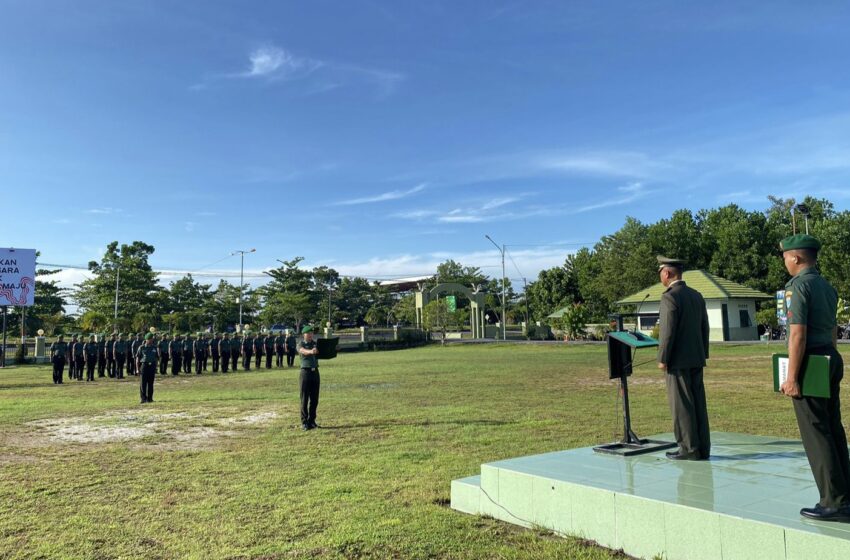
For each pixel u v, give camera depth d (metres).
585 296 66.62
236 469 7.78
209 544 5.03
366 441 9.54
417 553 4.68
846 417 10.90
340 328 81.56
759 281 53.62
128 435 10.56
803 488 4.63
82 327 50.19
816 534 3.56
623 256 62.69
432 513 5.71
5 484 7.15
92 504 6.27
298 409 13.60
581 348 40.22
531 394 15.55
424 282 98.88
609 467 5.45
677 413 5.72
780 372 4.11
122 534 5.34
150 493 6.68
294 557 4.69
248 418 12.35
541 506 5.11
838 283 44.66
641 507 4.40
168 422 12.01
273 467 7.85
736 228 55.72
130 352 27.03
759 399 13.62
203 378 24.45
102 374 26.03
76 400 16.53
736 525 3.90
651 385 17.41
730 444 6.51
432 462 7.90
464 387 17.70
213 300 65.44
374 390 17.36
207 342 28.55
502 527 5.25
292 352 31.67
